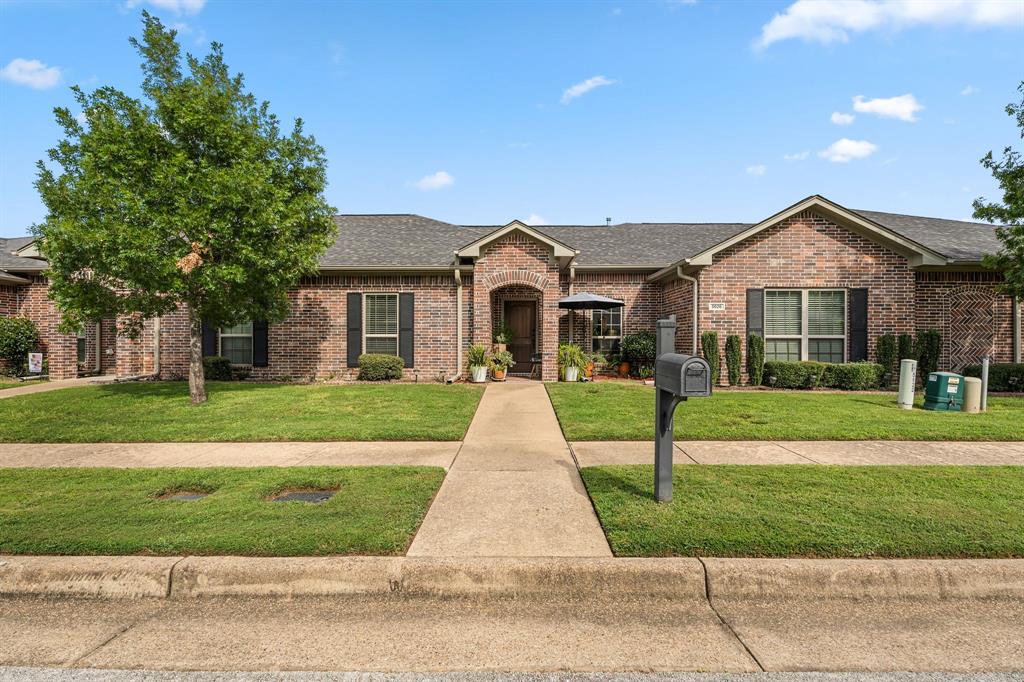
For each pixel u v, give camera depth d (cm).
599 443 701
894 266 1282
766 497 461
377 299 1468
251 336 1461
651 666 263
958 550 355
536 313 1647
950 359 1351
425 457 629
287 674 257
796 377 1226
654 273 1540
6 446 691
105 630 299
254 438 719
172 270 887
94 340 1606
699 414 867
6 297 1504
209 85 1011
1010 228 1157
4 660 270
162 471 557
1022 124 1098
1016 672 257
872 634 292
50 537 375
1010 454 631
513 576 338
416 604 327
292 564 340
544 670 260
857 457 618
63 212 887
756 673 257
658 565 340
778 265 1293
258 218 923
